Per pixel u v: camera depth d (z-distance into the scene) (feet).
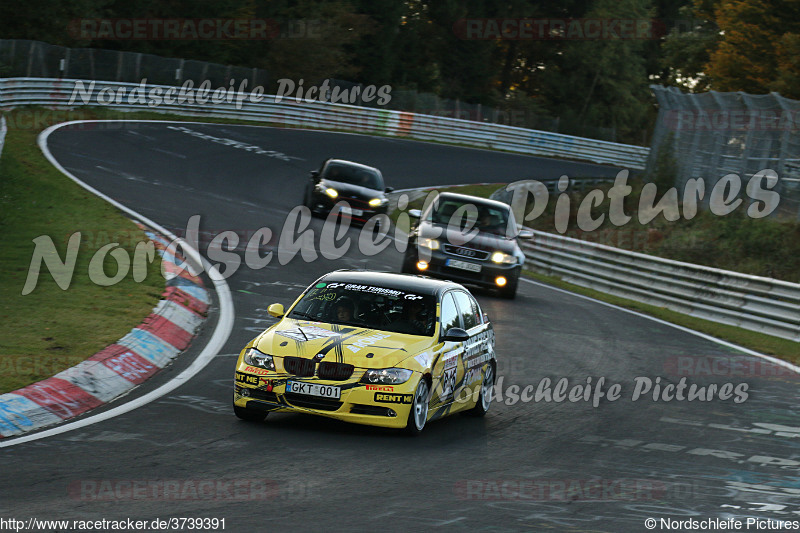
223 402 50.47
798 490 41.81
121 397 50.03
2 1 231.09
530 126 347.77
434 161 248.73
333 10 321.73
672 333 94.27
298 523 30.89
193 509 31.68
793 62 214.07
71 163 145.69
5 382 47.06
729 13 237.45
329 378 44.93
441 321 50.24
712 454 48.21
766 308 103.40
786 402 65.26
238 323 72.79
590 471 42.50
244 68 260.83
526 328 85.51
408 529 31.09
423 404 47.03
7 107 179.73
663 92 187.62
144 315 67.05
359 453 42.04
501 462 42.91
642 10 442.09
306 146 224.74
